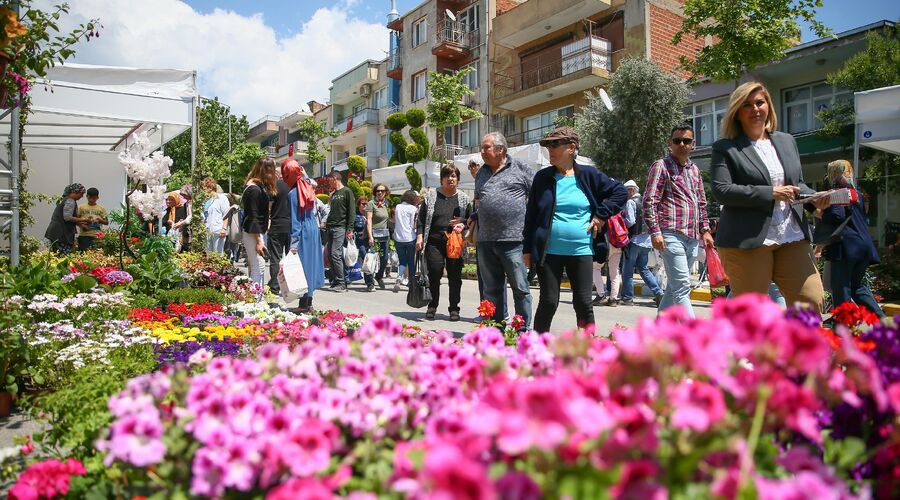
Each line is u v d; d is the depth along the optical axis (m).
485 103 30.91
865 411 1.74
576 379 1.33
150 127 13.62
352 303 9.62
